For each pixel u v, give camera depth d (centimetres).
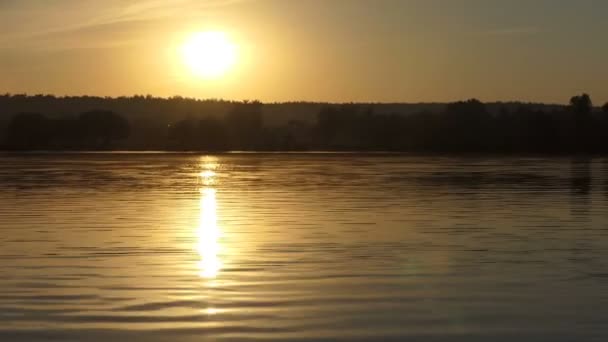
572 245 2131
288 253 2011
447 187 4447
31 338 1223
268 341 1211
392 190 4225
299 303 1448
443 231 2434
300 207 3241
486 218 2795
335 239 2261
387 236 2322
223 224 2627
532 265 1827
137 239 2264
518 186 4509
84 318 1337
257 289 1567
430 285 1606
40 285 1602
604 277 1683
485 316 1357
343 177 5544
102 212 3042
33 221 2728
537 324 1305
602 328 1279
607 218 2783
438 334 1252
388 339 1226
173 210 3123
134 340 1212
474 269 1780
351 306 1427
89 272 1745
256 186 4600
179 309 1398
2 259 1917
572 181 4969
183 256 1966
